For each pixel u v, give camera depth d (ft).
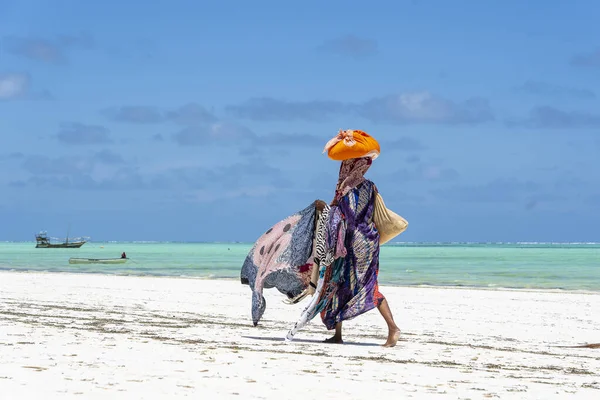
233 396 26.37
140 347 40.70
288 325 62.80
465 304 95.81
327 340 49.24
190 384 28.58
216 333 52.29
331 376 32.42
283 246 49.80
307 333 56.29
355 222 47.19
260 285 50.11
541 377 35.81
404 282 164.66
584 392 31.09
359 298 47.70
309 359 38.45
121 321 60.03
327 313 48.57
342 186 47.57
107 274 184.85
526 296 113.29
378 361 39.27
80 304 79.41
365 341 51.96
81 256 410.31
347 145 46.70
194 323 60.80
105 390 26.37
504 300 104.42
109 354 37.01
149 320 62.23
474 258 408.05
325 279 48.06
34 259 320.91
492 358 43.68
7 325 51.34
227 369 33.17
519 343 55.21
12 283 124.16
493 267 264.11
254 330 56.13
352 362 38.11
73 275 164.14
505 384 32.55
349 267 47.83
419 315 78.95
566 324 72.08
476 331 63.87
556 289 139.44
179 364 34.22
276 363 36.04
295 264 49.32
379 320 72.02
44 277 149.79
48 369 30.96
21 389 25.94
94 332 49.06
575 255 500.74
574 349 51.49
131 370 31.65
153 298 93.40
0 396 24.57
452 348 48.65
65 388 26.45
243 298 96.37
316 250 48.03
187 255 451.94
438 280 174.19
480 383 32.48
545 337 60.75
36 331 47.73
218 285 128.77
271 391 27.81
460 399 27.94
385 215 47.83
